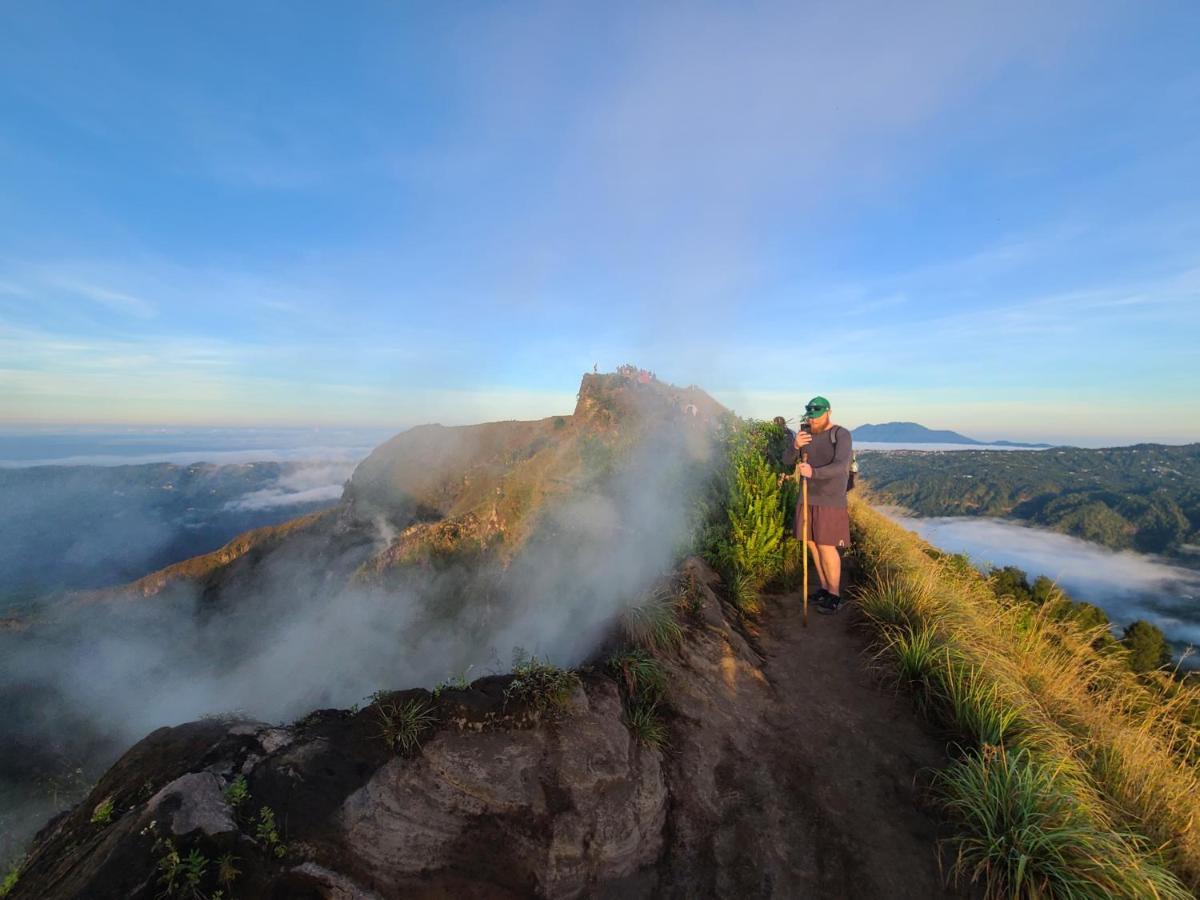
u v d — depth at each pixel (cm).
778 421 1041
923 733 499
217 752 349
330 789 343
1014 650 684
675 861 398
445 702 411
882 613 658
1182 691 639
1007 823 381
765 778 459
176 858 274
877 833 409
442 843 345
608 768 410
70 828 341
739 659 580
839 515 691
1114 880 345
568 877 364
